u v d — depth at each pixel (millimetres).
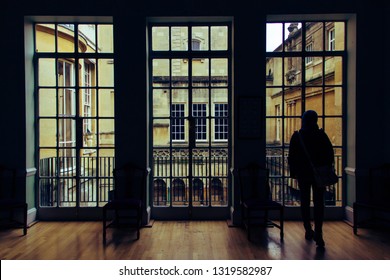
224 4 4027
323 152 3166
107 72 4242
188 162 4320
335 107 4270
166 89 4309
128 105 4059
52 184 4285
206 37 4277
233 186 4086
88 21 4191
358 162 4020
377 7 4004
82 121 4262
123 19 4039
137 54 4047
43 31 4250
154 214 4289
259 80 4043
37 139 4254
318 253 3076
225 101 4293
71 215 4254
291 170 3367
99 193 4273
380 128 4020
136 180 4051
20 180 4027
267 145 4242
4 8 4012
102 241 3438
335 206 4270
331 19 4180
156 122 4320
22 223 3807
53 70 4254
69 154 4277
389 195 3852
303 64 4242
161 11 4039
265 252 3107
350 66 4145
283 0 4008
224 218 4289
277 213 4199
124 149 4062
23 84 4031
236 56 4039
